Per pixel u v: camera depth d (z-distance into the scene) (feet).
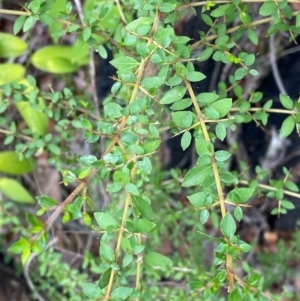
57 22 1.29
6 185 2.03
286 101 1.23
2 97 1.84
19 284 2.30
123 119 0.95
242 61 1.35
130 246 1.01
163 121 1.55
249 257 2.28
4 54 1.80
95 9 1.46
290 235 2.49
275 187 1.53
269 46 2.05
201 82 1.82
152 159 1.88
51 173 2.29
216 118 0.92
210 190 1.14
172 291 1.73
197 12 1.56
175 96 0.95
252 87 2.11
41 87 2.32
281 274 2.17
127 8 1.47
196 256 1.96
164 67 0.99
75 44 1.92
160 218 1.81
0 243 2.24
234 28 1.32
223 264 1.00
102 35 1.30
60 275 1.80
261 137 2.27
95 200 2.03
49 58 1.96
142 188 1.55
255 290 0.87
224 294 1.78
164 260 1.07
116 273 0.92
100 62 2.03
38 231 0.94
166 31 0.96
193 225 1.95
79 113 1.89
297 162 2.34
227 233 0.85
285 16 1.28
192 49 1.33
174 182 1.78
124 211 0.96
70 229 2.30
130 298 1.01
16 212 2.28
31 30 2.17
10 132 1.64
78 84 2.27
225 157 0.88
